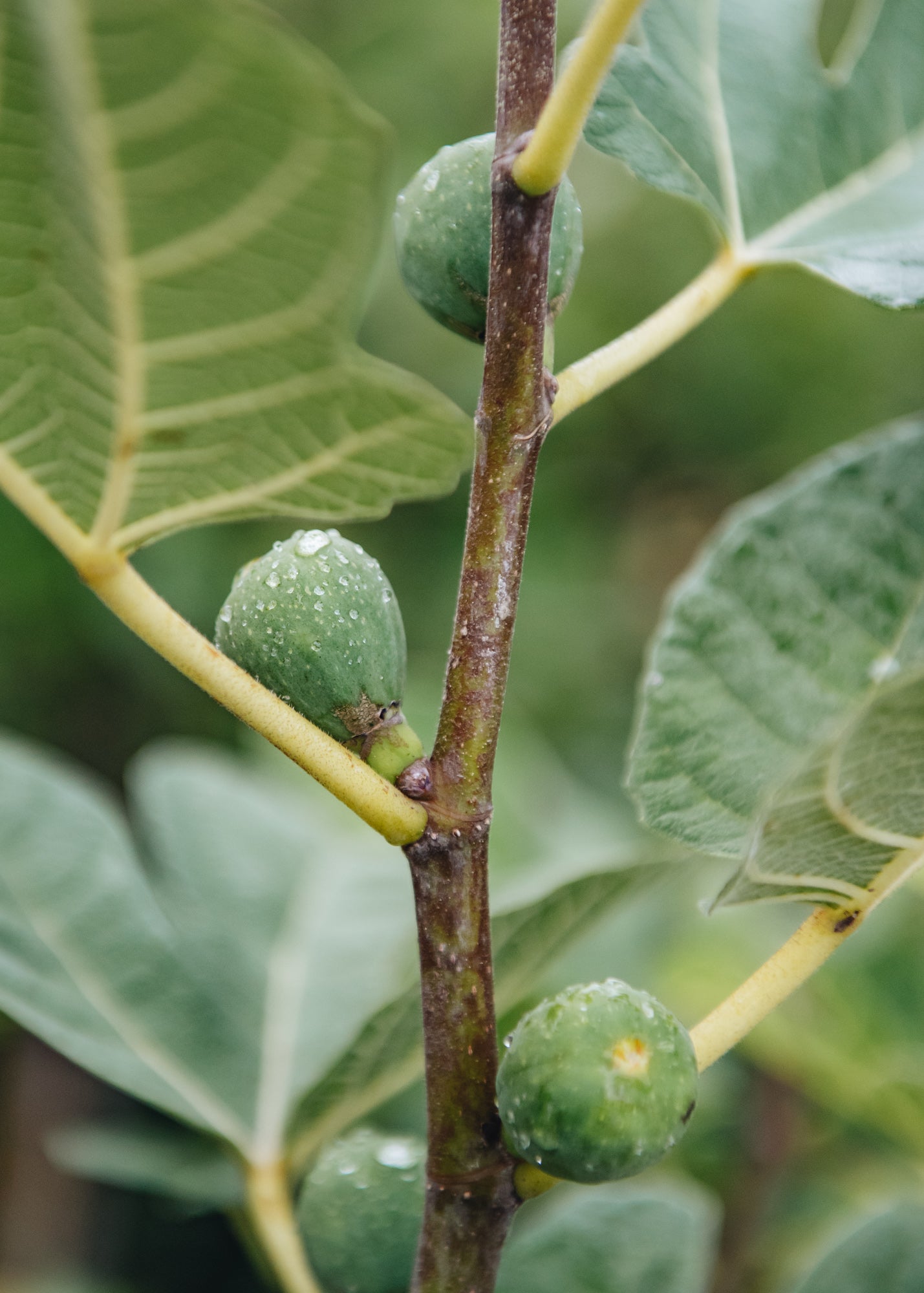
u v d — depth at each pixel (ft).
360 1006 2.12
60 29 1.42
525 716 5.72
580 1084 1.59
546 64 1.59
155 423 1.57
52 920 2.03
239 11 1.41
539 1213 2.28
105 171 1.47
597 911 1.83
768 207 1.78
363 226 1.48
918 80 1.83
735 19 1.83
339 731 1.64
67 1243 3.57
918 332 6.84
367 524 6.01
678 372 7.02
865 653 1.81
